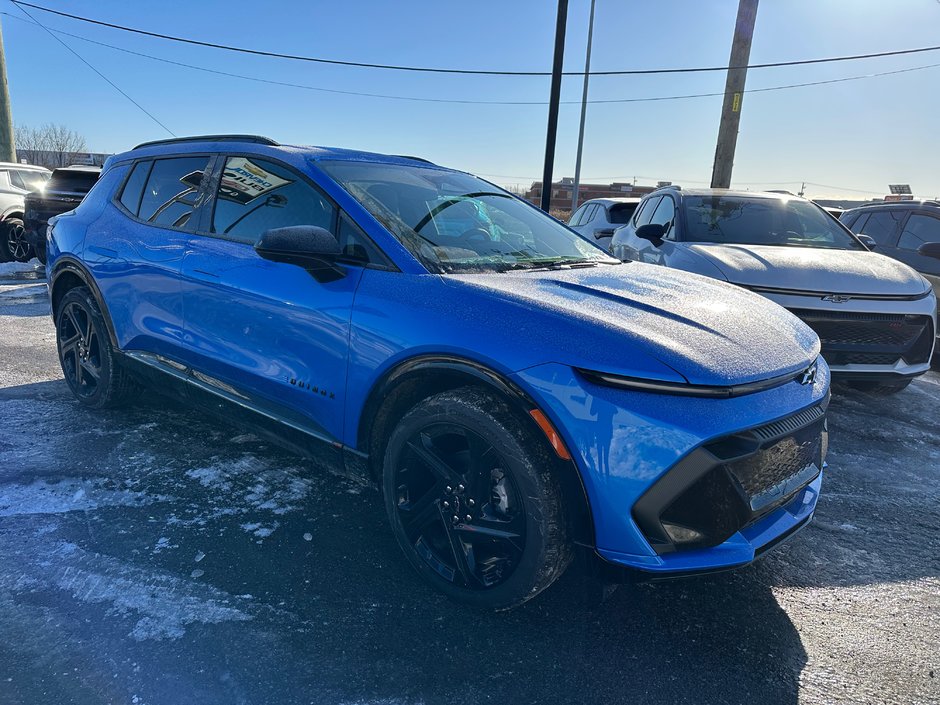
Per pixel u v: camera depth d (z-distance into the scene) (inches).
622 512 73.7
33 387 175.9
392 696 72.8
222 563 96.8
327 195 105.2
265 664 76.6
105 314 142.9
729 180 445.7
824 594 98.0
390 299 90.8
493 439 80.2
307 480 125.5
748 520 77.4
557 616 88.6
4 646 77.2
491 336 80.9
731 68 431.2
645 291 99.1
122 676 73.4
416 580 94.9
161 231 131.2
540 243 123.3
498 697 73.6
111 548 99.3
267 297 104.7
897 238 277.1
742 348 83.4
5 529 103.3
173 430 147.3
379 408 93.6
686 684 77.3
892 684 79.0
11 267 423.5
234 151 125.5
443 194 122.2
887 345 173.6
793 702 75.4
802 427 84.4
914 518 124.2
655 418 72.8
